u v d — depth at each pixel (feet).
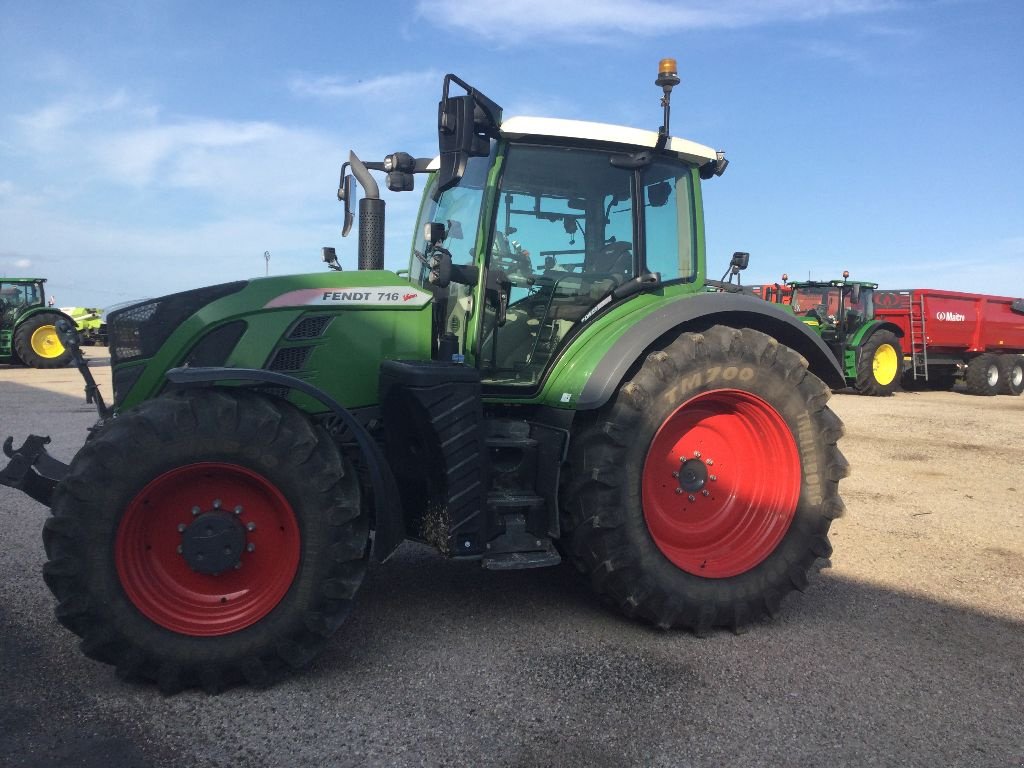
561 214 12.64
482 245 12.05
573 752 8.15
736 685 9.77
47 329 56.75
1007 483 22.04
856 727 8.79
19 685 9.40
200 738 8.30
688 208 13.82
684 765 7.97
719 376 11.59
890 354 46.80
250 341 11.24
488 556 10.75
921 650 10.94
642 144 12.76
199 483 9.53
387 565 14.33
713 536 12.08
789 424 12.05
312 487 9.43
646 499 11.45
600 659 10.44
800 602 12.84
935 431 31.96
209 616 9.41
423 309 11.93
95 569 8.91
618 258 13.02
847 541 16.29
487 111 10.89
